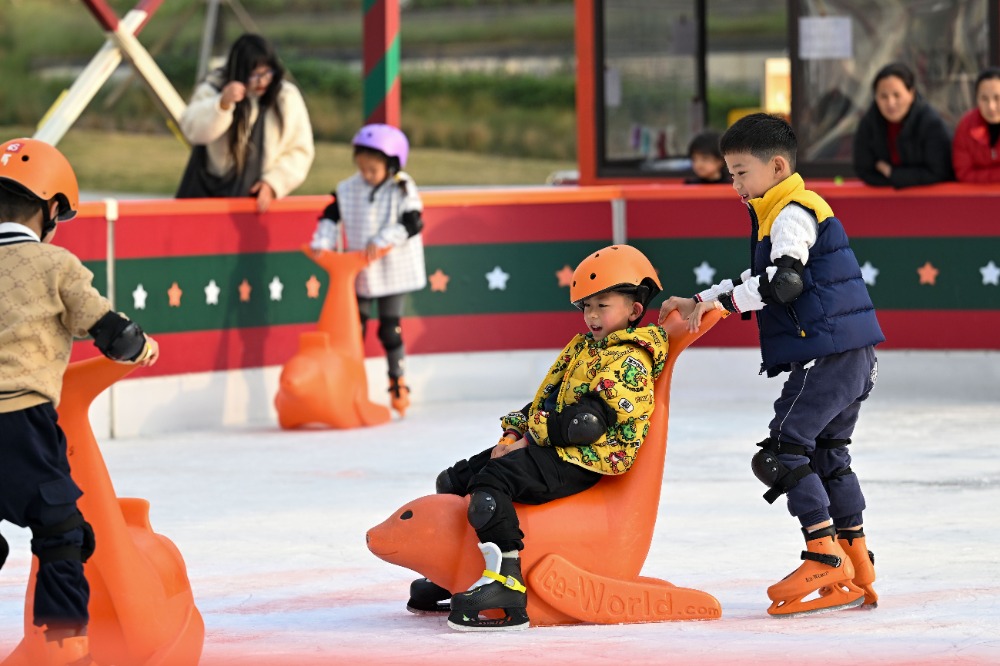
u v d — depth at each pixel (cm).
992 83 1518
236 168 1548
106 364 679
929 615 786
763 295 773
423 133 5912
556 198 1664
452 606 759
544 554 768
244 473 1255
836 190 1595
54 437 649
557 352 1681
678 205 1641
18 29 6184
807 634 746
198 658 702
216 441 1425
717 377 1658
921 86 1847
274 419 1564
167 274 1482
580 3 1986
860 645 718
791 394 804
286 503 1130
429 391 1658
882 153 1576
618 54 2000
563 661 690
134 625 681
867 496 1112
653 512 786
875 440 1345
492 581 751
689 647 716
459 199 1642
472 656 703
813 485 796
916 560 919
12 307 650
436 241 1644
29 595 665
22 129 5831
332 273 1509
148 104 5766
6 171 683
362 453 1344
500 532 752
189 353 1503
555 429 767
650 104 2031
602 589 774
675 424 1464
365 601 849
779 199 800
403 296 1596
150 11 1762
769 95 2014
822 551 791
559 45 6128
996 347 1572
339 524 1057
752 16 3888
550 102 5941
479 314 1667
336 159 5484
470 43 6203
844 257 799
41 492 634
